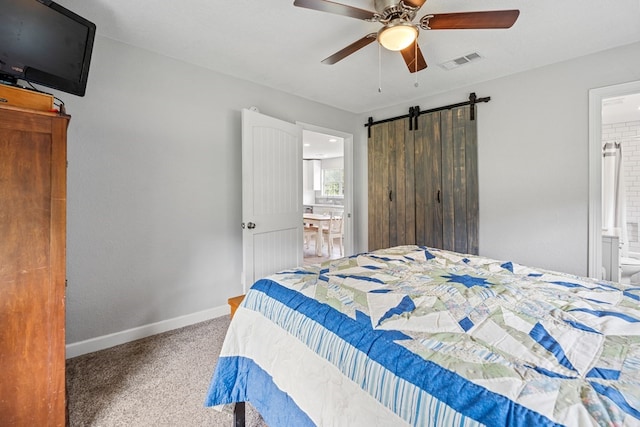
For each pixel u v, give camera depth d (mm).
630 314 962
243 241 2689
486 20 1488
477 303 1066
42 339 1212
